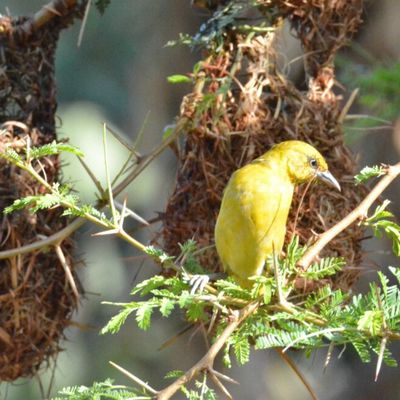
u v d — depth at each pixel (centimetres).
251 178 856
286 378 2003
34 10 2217
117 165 2050
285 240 916
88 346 2091
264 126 940
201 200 937
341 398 1939
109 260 2153
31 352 992
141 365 2023
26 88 1006
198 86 948
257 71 948
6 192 958
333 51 977
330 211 932
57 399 577
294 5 960
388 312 618
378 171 716
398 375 1891
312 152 883
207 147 938
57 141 1018
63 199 672
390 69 1218
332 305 644
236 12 954
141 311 594
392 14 1582
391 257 1705
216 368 1831
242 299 652
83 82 2216
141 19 2031
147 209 2050
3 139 968
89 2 950
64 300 999
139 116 2056
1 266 963
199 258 927
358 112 1518
